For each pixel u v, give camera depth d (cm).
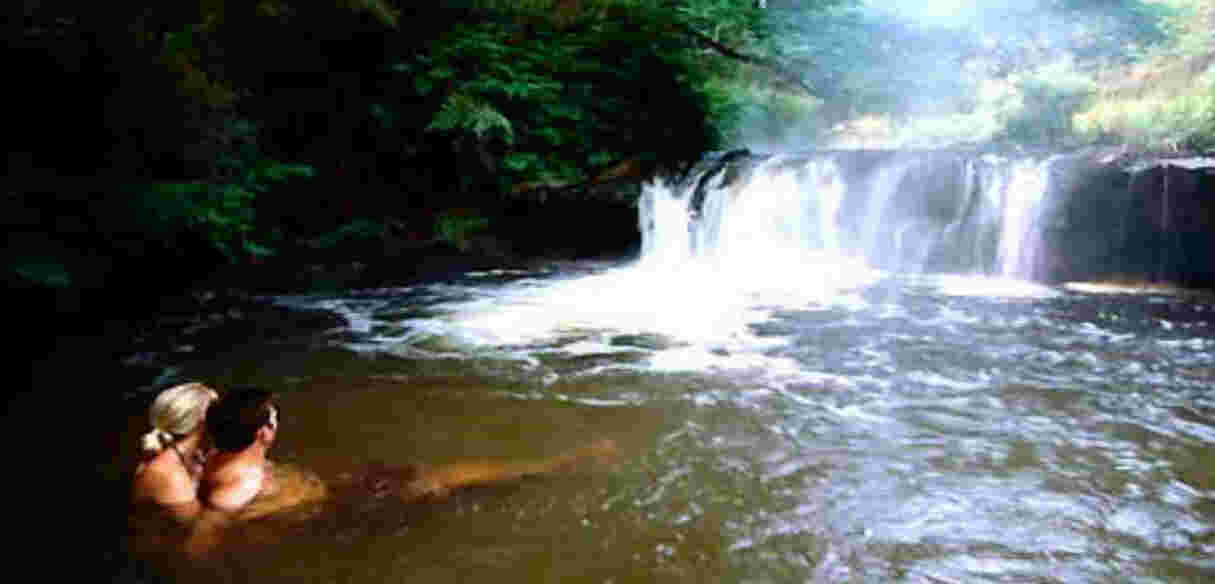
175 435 315
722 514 325
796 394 490
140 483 313
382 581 268
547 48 1245
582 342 629
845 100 1691
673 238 1105
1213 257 793
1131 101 1162
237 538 295
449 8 1170
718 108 1366
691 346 614
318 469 366
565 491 346
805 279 938
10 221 574
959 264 952
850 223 1013
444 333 662
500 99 1174
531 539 301
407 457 385
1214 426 429
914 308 755
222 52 938
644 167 1172
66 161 640
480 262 1016
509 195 1140
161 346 614
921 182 964
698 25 1467
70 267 615
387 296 836
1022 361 562
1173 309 725
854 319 711
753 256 1067
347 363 564
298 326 689
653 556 289
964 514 326
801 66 1620
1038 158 896
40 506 327
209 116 783
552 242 1111
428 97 1134
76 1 633
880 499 341
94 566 276
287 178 977
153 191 664
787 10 1548
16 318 598
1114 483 357
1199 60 1185
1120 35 1559
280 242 948
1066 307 744
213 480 313
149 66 695
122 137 676
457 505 329
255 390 323
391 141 1125
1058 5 1591
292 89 1069
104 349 604
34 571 273
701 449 399
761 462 382
